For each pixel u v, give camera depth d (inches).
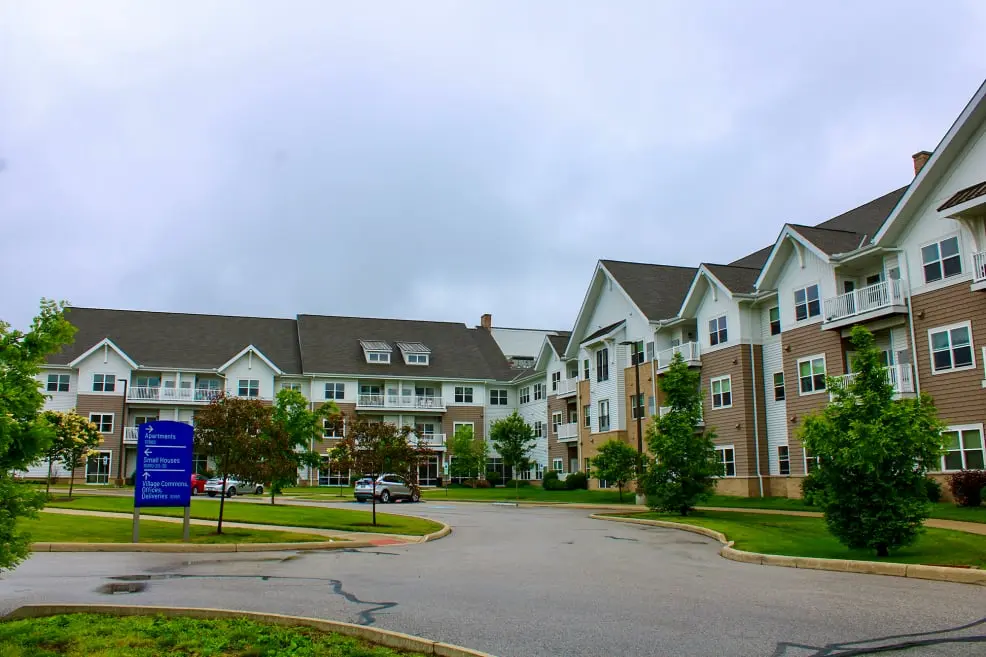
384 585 484.4
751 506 1304.1
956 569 489.4
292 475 891.4
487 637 331.9
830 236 1391.5
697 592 452.8
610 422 1919.3
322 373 2500.0
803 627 346.6
